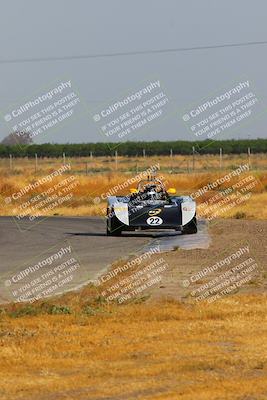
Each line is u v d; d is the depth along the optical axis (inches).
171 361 1366.9
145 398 1158.3
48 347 1483.8
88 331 1616.6
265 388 1189.7
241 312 1760.6
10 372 1331.2
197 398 1146.0
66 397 1181.7
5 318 1780.3
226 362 1341.0
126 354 1423.5
